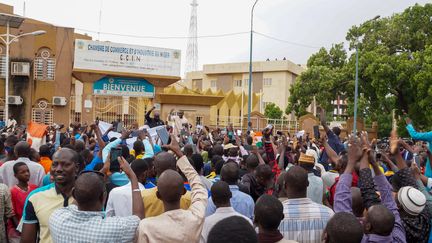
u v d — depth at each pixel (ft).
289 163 32.07
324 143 23.44
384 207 12.84
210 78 243.19
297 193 14.52
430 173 25.16
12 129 59.93
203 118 105.09
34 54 97.09
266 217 11.71
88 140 40.04
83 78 93.71
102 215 11.82
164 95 100.27
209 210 17.25
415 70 101.35
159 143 35.99
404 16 109.81
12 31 95.30
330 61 125.18
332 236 10.86
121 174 20.27
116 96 98.68
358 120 119.75
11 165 23.18
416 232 15.17
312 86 115.14
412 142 60.85
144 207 14.78
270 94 224.94
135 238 11.94
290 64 223.92
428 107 99.86
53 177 14.33
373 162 15.03
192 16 235.40
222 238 9.02
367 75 107.24
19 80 96.12
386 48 107.34
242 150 32.22
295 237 13.97
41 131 38.91
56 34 98.43
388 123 176.86
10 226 19.42
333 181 23.62
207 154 34.60
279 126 124.36
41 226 14.01
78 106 112.68
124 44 95.55
